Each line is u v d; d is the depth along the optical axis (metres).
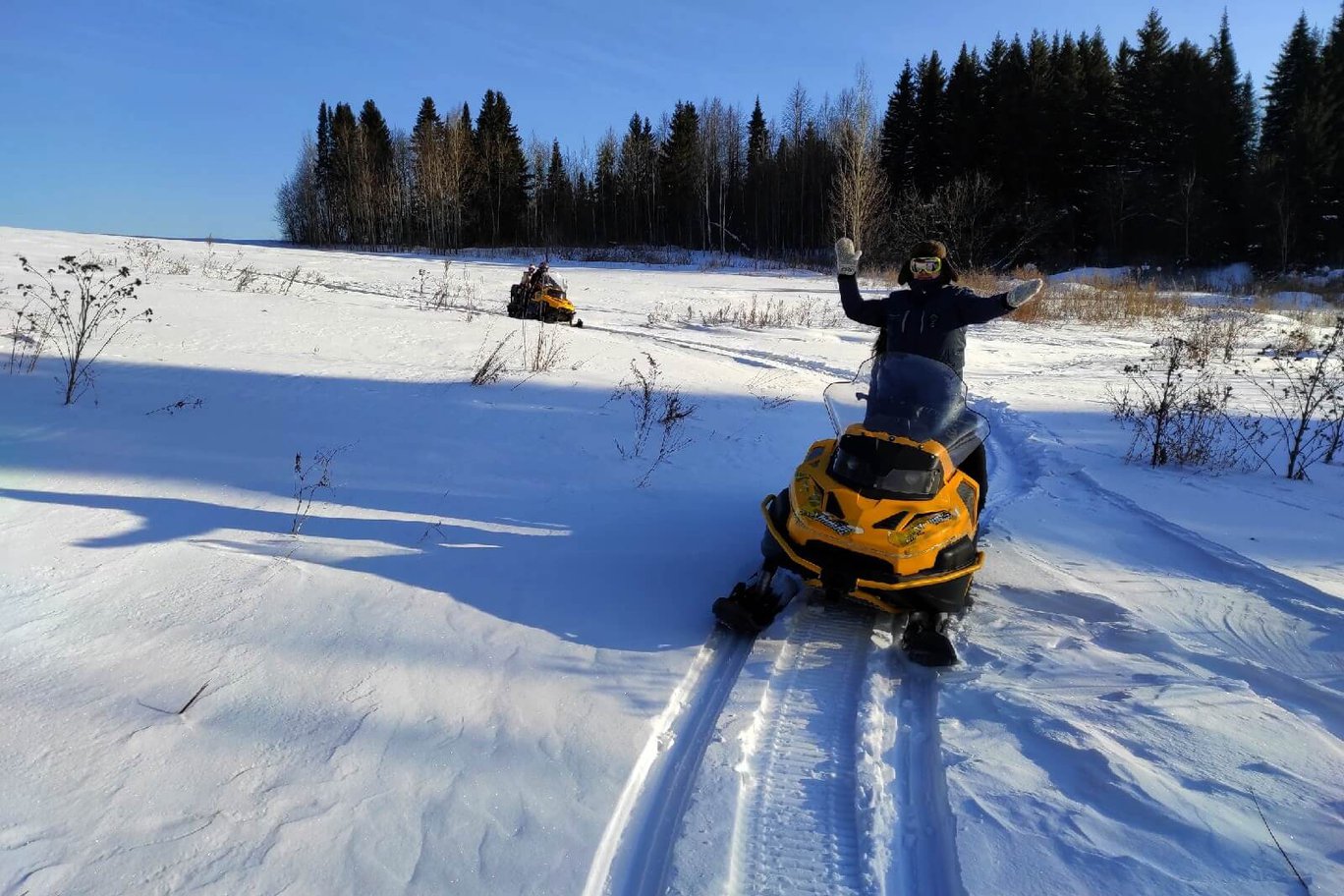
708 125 65.69
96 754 2.90
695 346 15.32
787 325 19.98
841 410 5.14
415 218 71.75
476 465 6.67
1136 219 48.56
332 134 79.19
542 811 2.81
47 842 2.50
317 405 7.81
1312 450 8.38
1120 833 2.76
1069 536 5.79
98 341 9.34
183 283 15.92
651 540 5.39
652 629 4.20
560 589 4.57
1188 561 5.34
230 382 8.21
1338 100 46.91
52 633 3.65
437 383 9.05
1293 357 16.23
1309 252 44.19
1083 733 3.32
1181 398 11.18
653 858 2.71
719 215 66.62
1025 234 46.62
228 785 2.81
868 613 4.65
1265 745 3.25
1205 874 2.57
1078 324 23.08
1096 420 10.19
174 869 2.44
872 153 45.03
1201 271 45.47
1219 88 48.91
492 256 56.78
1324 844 2.69
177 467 5.93
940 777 3.13
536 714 3.37
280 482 5.85
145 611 3.93
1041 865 2.63
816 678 3.95
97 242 31.00
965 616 4.54
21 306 10.78
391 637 3.89
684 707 3.60
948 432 4.57
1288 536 5.74
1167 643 4.15
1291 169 44.00
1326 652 4.10
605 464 7.02
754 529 5.72
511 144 76.12
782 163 64.31
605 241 73.25
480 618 4.16
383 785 2.87
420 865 2.54
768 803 3.02
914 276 5.14
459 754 3.08
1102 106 52.34
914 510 4.09
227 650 3.65
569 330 15.09
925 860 2.76
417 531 5.23
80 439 6.24
